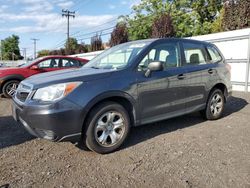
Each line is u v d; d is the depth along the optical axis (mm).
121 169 3670
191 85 5250
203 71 5496
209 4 30281
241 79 10172
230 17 13539
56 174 3549
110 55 5211
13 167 3758
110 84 4109
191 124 5656
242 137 4836
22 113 3936
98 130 4086
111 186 3248
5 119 6324
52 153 4230
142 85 4453
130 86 4301
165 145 4480
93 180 3391
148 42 4926
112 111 4188
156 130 5262
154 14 28906
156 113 4730
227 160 3893
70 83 3840
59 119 3689
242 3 12672
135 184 3283
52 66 10195
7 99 9273
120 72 4301
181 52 5242
